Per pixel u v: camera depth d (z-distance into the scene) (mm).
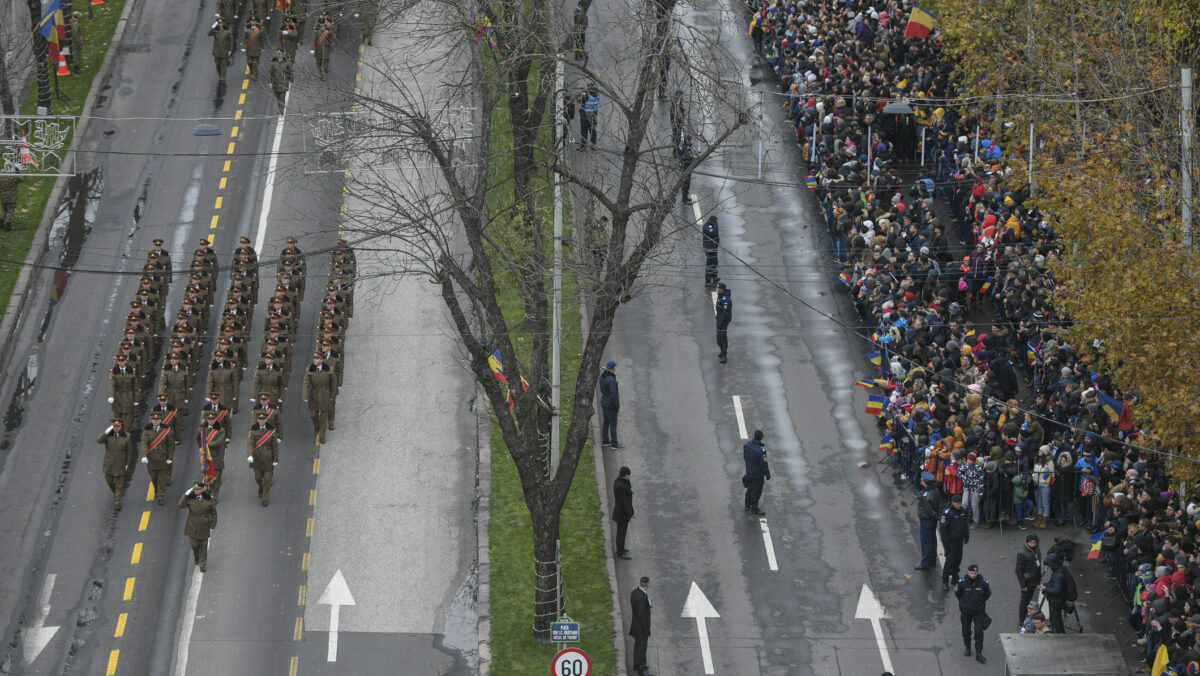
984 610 142125
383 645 146625
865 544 159000
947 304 187625
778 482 168000
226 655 144500
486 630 147000
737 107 159375
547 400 166375
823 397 181750
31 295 195500
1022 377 182375
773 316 195875
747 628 148000
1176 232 156250
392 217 163000
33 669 142875
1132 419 158250
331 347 176625
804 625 148375
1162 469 157000
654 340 191250
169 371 172750
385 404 180375
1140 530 146375
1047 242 189625
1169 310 146625
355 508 164375
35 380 181875
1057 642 133000
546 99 186250
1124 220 155500
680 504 164750
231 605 150500
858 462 171000
